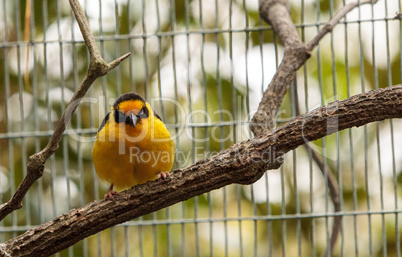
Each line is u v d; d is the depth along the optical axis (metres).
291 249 13.20
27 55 10.19
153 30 13.23
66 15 13.05
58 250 6.74
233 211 13.15
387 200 12.84
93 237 13.15
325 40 13.29
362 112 6.45
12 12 13.31
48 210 12.76
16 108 13.30
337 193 10.99
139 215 6.90
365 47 13.05
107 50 12.92
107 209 6.77
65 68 13.01
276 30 10.49
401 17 10.10
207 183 6.76
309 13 13.45
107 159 8.30
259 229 13.19
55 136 5.74
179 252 13.00
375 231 12.88
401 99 6.39
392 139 9.86
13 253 6.56
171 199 6.83
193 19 13.41
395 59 12.88
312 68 13.16
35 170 5.80
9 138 10.45
